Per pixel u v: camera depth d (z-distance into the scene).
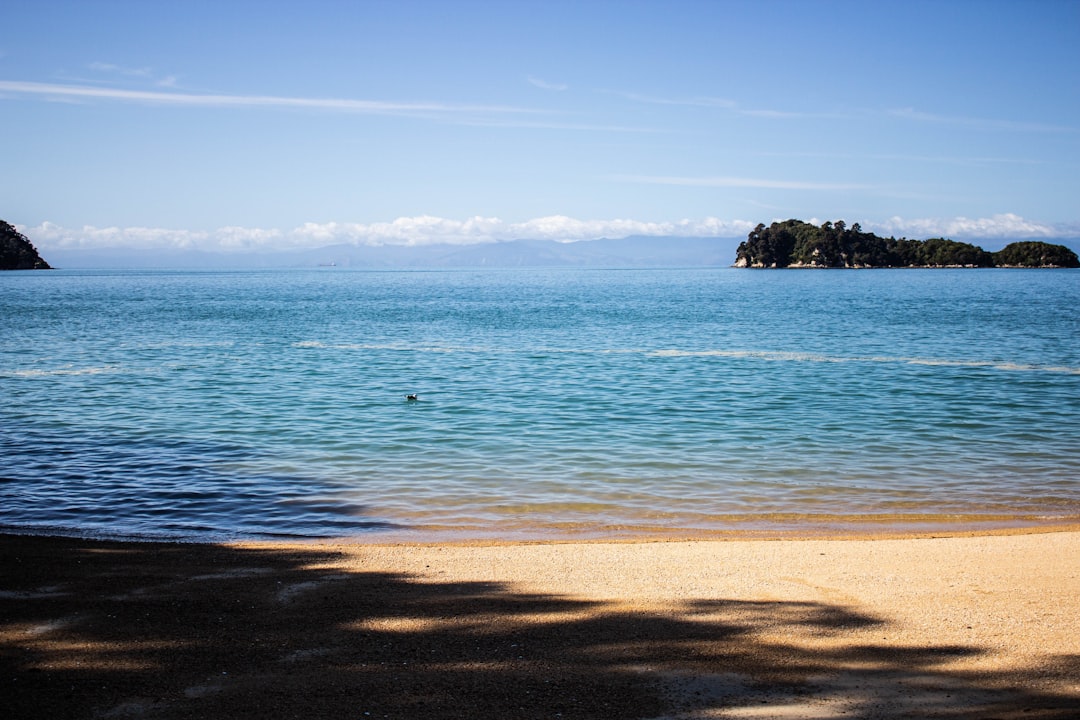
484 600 9.48
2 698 6.62
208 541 12.52
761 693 6.89
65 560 11.01
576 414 24.33
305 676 7.16
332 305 94.25
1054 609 9.16
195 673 7.21
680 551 11.79
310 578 10.34
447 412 24.64
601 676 7.23
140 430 21.53
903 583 10.17
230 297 114.31
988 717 6.41
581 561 11.24
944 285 153.38
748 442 20.20
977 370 35.50
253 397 27.61
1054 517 14.03
